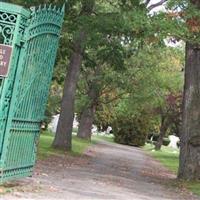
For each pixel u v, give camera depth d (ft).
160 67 158.51
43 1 82.53
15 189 40.50
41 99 43.68
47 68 43.45
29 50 39.40
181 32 64.80
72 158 93.66
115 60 103.60
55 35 43.96
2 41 37.76
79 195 44.70
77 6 100.83
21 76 38.78
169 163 131.13
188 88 77.15
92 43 94.68
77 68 111.04
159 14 66.18
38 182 46.47
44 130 172.86
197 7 71.20
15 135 40.04
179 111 169.99
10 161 40.24
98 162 96.58
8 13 37.32
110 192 50.62
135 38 78.74
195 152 75.46
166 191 61.57
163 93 161.27
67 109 109.70
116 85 162.40
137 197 50.67
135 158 133.69
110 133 286.25
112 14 74.23
